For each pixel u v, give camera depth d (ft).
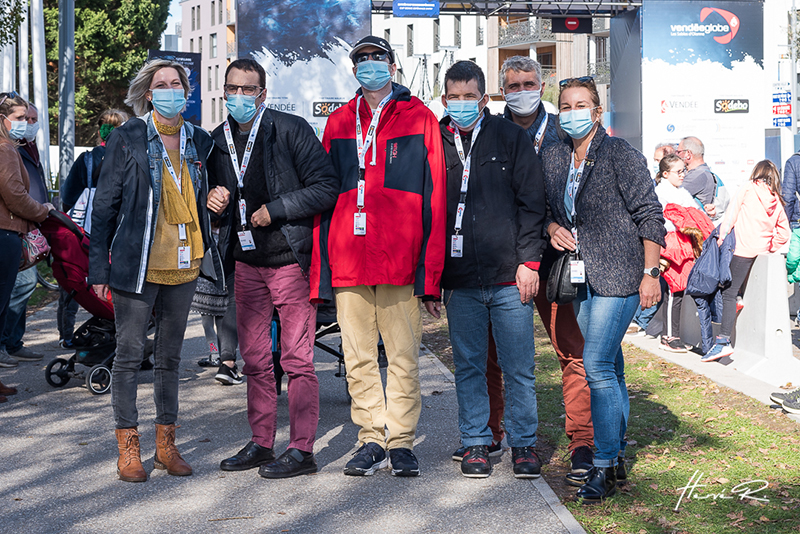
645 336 30.71
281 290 15.12
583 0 60.70
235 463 15.44
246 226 15.14
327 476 15.19
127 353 14.90
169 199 14.75
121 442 14.97
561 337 15.34
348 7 47.62
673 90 57.77
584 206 13.78
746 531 12.71
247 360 15.55
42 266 49.44
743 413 19.67
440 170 14.90
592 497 13.83
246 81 14.78
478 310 15.16
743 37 57.57
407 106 15.11
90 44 152.87
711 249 25.39
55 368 24.20
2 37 48.73
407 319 15.29
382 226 14.87
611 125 65.10
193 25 322.14
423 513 13.30
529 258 14.55
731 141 58.03
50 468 15.49
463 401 15.37
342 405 20.76
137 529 12.62
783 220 25.62
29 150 23.17
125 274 14.39
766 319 24.35
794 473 15.34
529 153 14.79
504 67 16.24
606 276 13.60
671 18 57.41
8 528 12.62
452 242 14.88
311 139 15.05
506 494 14.19
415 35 184.03
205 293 22.25
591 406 14.05
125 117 26.14
